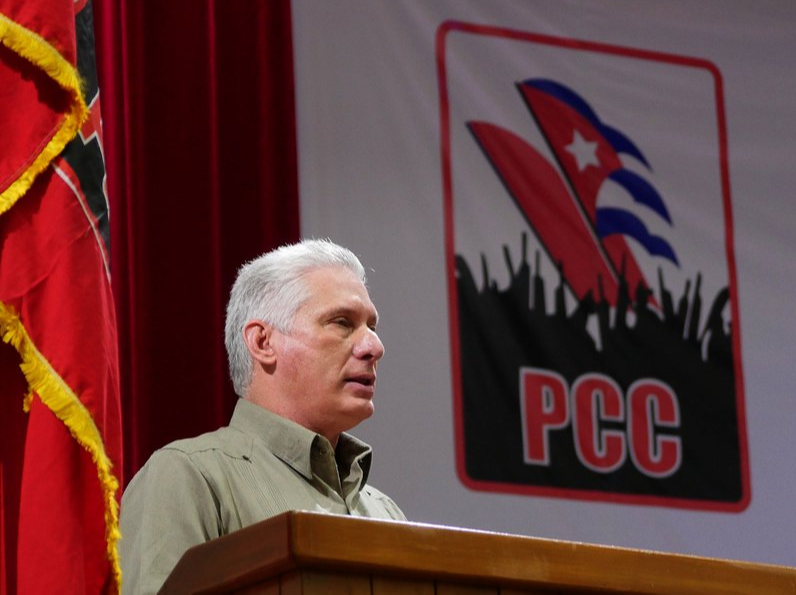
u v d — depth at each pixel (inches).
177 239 232.1
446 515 253.6
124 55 235.5
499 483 259.4
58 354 117.3
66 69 123.1
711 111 303.4
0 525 118.3
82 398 116.8
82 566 114.8
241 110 247.8
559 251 277.0
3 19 122.2
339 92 264.4
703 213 294.8
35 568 113.6
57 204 122.0
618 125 291.9
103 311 121.3
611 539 265.1
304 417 134.2
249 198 244.2
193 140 237.8
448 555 84.8
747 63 311.4
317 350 134.4
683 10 307.7
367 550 82.3
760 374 289.4
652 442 274.5
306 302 135.7
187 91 239.5
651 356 279.3
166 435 223.0
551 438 265.7
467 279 267.3
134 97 234.4
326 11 267.3
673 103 300.0
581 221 280.8
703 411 280.8
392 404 255.3
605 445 270.2
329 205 257.8
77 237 121.6
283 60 255.9
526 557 87.9
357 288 138.5
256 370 136.5
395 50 272.5
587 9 296.4
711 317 288.4
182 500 118.8
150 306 227.1
